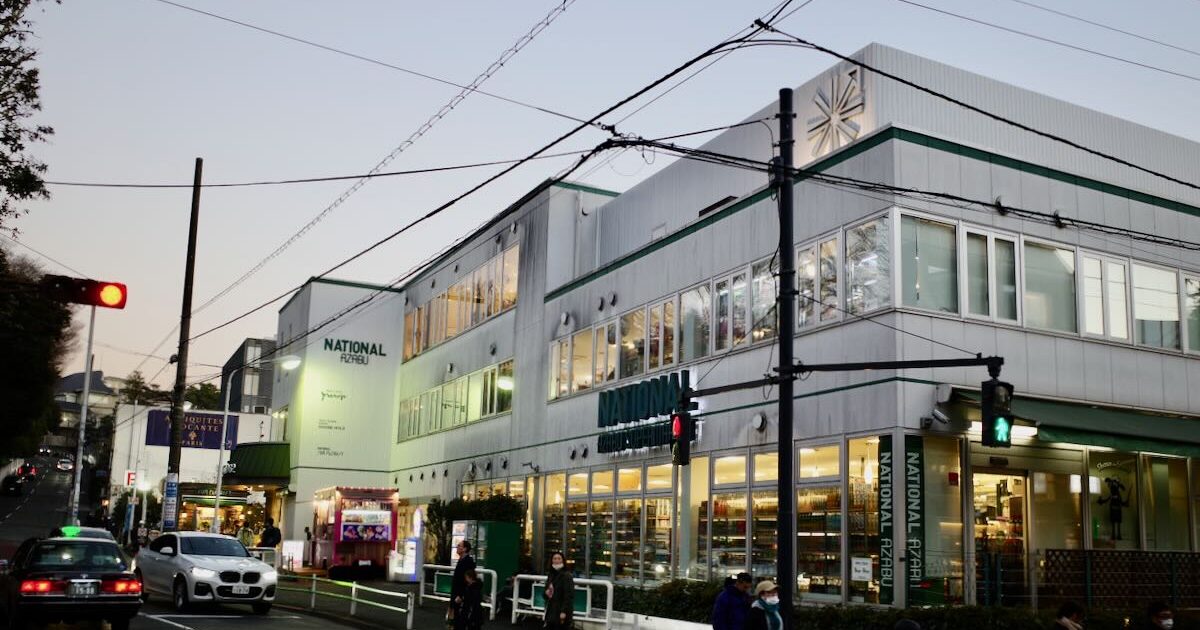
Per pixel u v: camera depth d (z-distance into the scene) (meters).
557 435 31.12
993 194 20.02
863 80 22.42
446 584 26.00
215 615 22.72
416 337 46.38
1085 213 21.20
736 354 23.08
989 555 18.14
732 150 26.69
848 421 19.33
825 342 20.30
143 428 66.88
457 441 39.53
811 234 21.19
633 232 31.27
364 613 23.64
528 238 35.16
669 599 20.69
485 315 38.34
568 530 29.67
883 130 19.36
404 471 45.34
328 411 46.78
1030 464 19.44
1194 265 22.80
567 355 31.23
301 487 45.81
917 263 18.95
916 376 18.38
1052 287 20.45
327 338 47.25
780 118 14.52
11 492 105.12
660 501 25.27
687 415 15.53
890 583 17.72
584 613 20.77
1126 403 20.80
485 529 24.84
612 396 27.39
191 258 30.84
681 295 25.61
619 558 26.77
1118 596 18.42
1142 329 21.55
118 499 67.19
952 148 19.69
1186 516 21.36
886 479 18.14
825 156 21.09
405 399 46.72
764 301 22.36
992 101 24.05
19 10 20.56
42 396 42.38
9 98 20.70
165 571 24.09
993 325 19.41
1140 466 20.92
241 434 60.06
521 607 23.55
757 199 23.03
